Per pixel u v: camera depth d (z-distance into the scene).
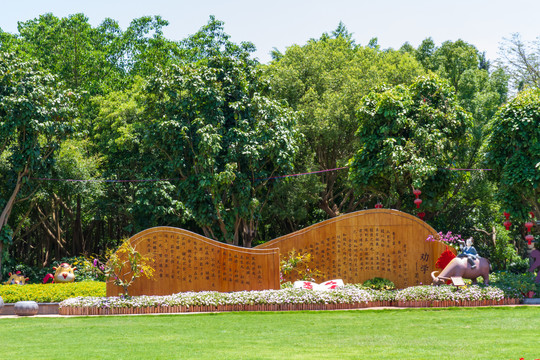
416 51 39.78
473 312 16.03
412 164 22.50
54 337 12.88
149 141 25.62
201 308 17.23
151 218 27.25
